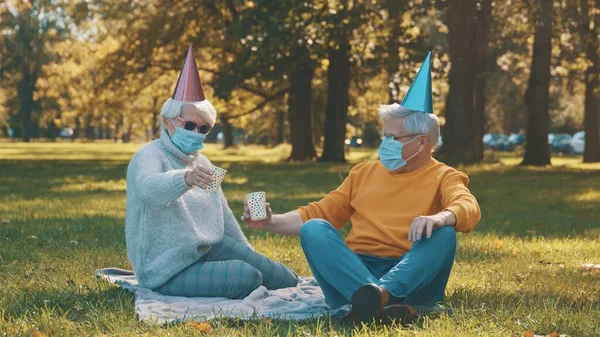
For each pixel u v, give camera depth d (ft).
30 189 64.64
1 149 189.37
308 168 102.32
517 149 210.79
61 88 139.54
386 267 17.28
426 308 16.49
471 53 98.43
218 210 19.61
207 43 121.08
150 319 16.01
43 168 101.65
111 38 126.93
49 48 240.73
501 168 102.12
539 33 114.42
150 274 18.95
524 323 16.01
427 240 16.05
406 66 96.89
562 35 121.08
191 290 18.85
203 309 17.34
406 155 17.29
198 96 19.08
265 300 18.08
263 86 134.31
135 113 151.33
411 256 16.03
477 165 101.19
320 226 16.46
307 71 126.11
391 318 15.35
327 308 17.37
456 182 17.31
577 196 63.98
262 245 30.45
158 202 17.60
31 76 253.44
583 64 125.59
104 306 17.48
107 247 29.04
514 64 149.69
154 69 129.59
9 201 52.65
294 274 20.57
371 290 15.11
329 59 115.96
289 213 18.21
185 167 19.22
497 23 120.78
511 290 20.90
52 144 256.32
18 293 19.25
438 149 117.50
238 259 19.79
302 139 127.95
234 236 20.22
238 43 106.42
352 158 137.49
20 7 120.98
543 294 19.98
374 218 17.62
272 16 96.17
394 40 95.81
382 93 155.22
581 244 33.50
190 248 18.79
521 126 251.39
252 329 15.40
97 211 45.19
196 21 120.98
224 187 67.15
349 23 92.94
